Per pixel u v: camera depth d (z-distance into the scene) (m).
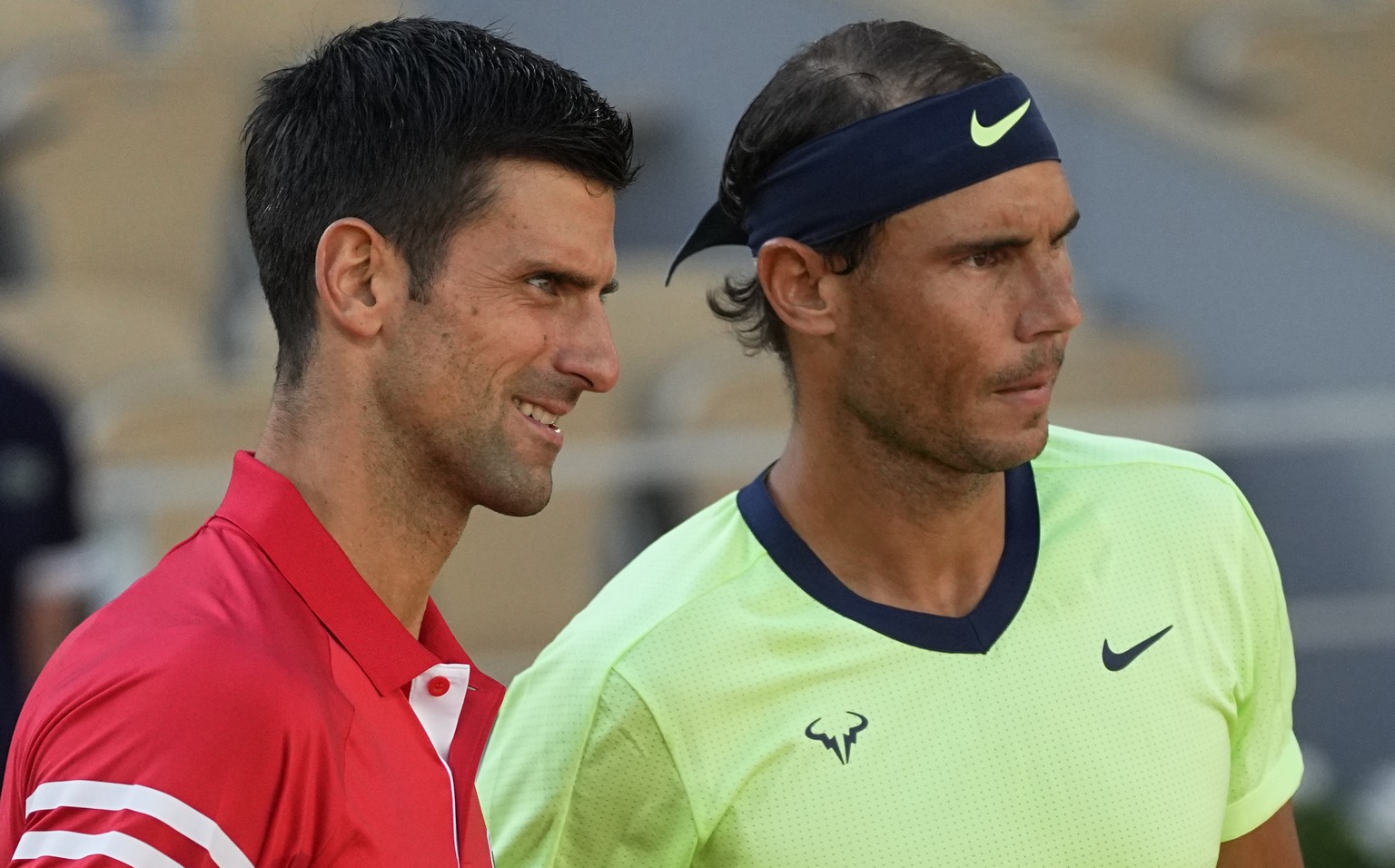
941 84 5.81
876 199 5.79
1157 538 6.37
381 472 4.80
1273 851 6.67
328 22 20.52
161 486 15.55
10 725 12.19
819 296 6.07
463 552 16.53
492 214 4.69
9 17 21.00
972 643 6.03
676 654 5.98
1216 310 20.52
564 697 6.10
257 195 4.91
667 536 6.59
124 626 4.41
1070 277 5.89
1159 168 20.50
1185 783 6.08
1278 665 6.58
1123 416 18.44
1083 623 6.14
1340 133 23.84
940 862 5.81
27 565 12.53
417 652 4.84
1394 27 23.97
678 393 17.95
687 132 20.61
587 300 4.89
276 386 4.93
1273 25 23.89
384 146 4.68
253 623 4.48
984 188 5.73
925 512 6.03
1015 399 5.84
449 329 4.70
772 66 20.56
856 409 6.00
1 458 12.53
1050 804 5.93
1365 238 20.55
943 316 5.77
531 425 4.84
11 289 19.34
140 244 19.83
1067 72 20.52
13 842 4.38
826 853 5.80
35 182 19.64
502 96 4.72
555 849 6.06
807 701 5.93
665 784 5.91
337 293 4.68
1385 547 18.53
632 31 20.59
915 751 5.90
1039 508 6.32
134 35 21.09
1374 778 17.94
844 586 6.09
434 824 4.79
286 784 4.29
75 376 18.39
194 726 4.17
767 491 6.37
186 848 4.09
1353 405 18.98
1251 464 18.52
